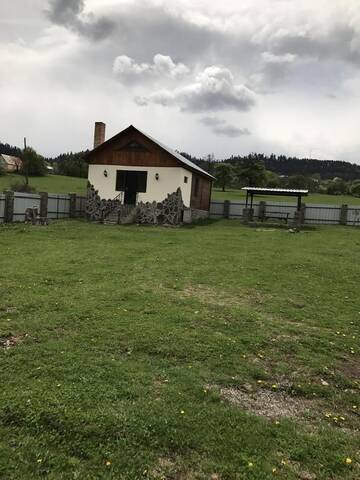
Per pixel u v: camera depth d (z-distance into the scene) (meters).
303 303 9.72
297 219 28.00
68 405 4.70
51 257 13.34
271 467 3.99
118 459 3.94
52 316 7.63
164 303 8.90
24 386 5.07
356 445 4.51
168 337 6.94
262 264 13.74
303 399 5.52
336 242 20.14
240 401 5.27
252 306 9.23
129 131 26.61
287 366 6.34
